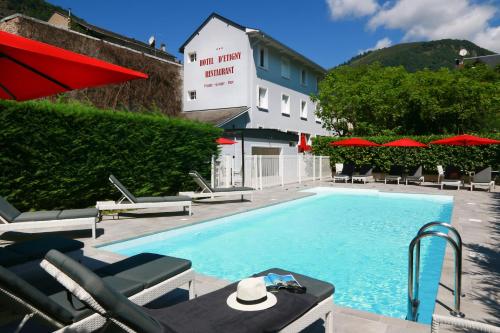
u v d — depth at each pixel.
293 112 30.27
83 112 9.64
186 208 11.18
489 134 18.61
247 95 24.11
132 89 22.77
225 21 24.62
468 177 17.75
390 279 5.52
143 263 3.77
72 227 8.15
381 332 3.25
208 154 14.47
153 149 11.79
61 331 2.48
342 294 4.95
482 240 6.71
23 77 3.87
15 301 2.57
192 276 3.83
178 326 2.40
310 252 7.16
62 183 9.30
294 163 19.67
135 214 10.08
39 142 8.77
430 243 7.62
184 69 26.78
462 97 27.38
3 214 6.13
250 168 16.42
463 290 4.23
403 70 32.50
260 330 2.34
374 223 10.12
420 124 30.20
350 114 28.12
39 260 4.14
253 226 9.87
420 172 18.91
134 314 2.22
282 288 3.01
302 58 29.28
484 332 2.12
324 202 14.19
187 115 25.17
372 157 21.95
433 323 2.26
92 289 2.11
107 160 10.36
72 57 3.15
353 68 34.22
